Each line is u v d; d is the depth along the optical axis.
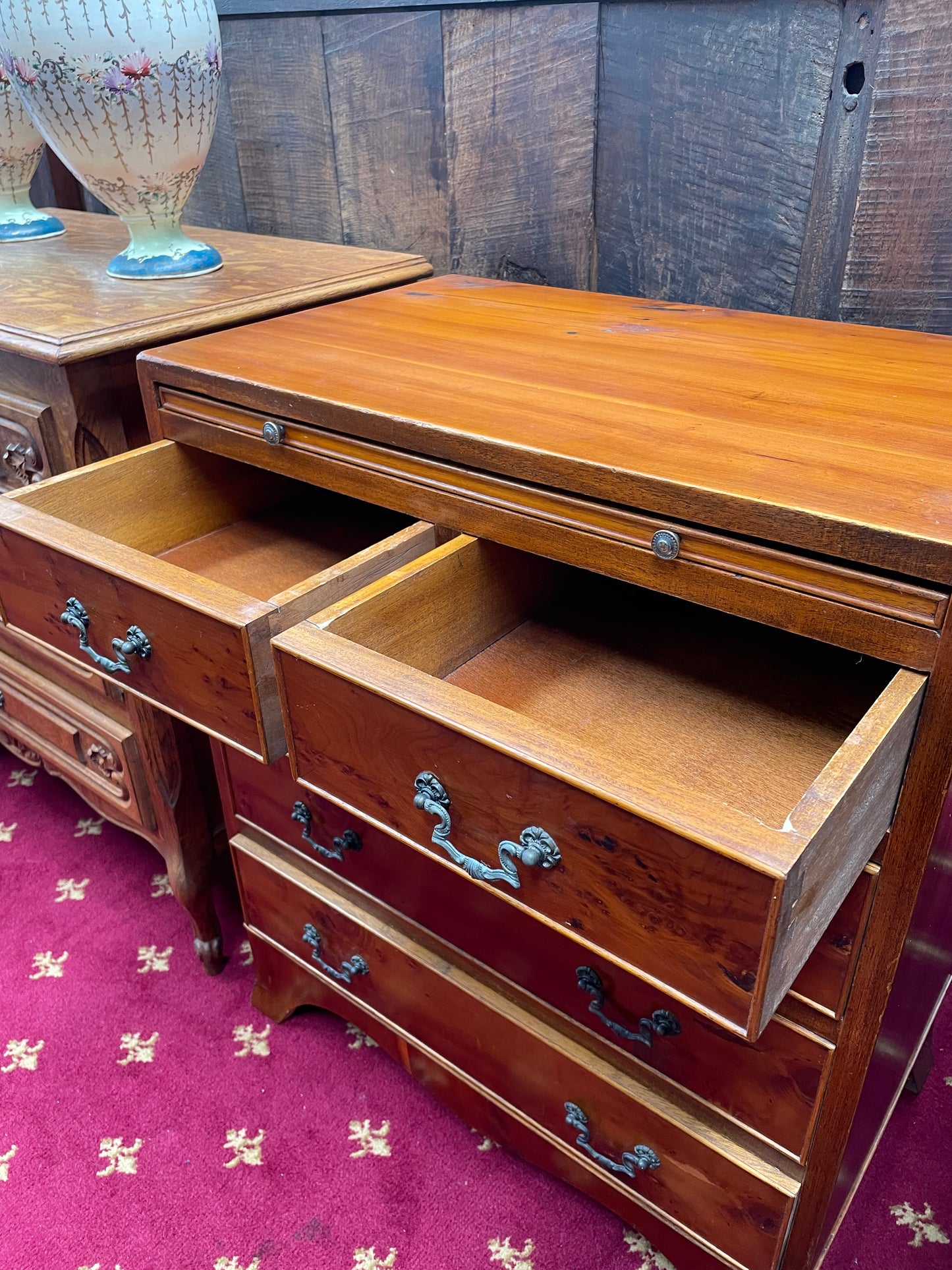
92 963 1.25
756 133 0.99
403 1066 1.04
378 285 1.15
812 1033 0.66
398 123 1.27
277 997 1.15
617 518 0.63
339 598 0.71
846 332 0.90
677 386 0.75
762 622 0.58
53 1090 1.09
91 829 1.49
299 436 0.80
